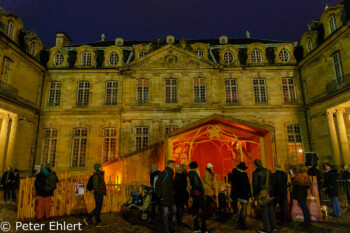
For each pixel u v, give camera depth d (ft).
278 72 79.97
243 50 85.35
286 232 24.49
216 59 84.17
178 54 79.10
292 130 76.23
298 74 79.77
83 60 82.33
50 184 31.07
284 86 79.66
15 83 65.98
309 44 77.87
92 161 74.28
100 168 28.40
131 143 73.15
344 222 27.81
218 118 40.78
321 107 68.49
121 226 27.32
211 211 33.06
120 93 78.89
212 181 29.25
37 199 33.04
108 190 36.11
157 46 80.69
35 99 75.25
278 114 76.48
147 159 52.03
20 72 68.28
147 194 29.73
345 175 37.14
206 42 96.17
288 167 72.33
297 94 78.18
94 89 79.25
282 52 82.33
